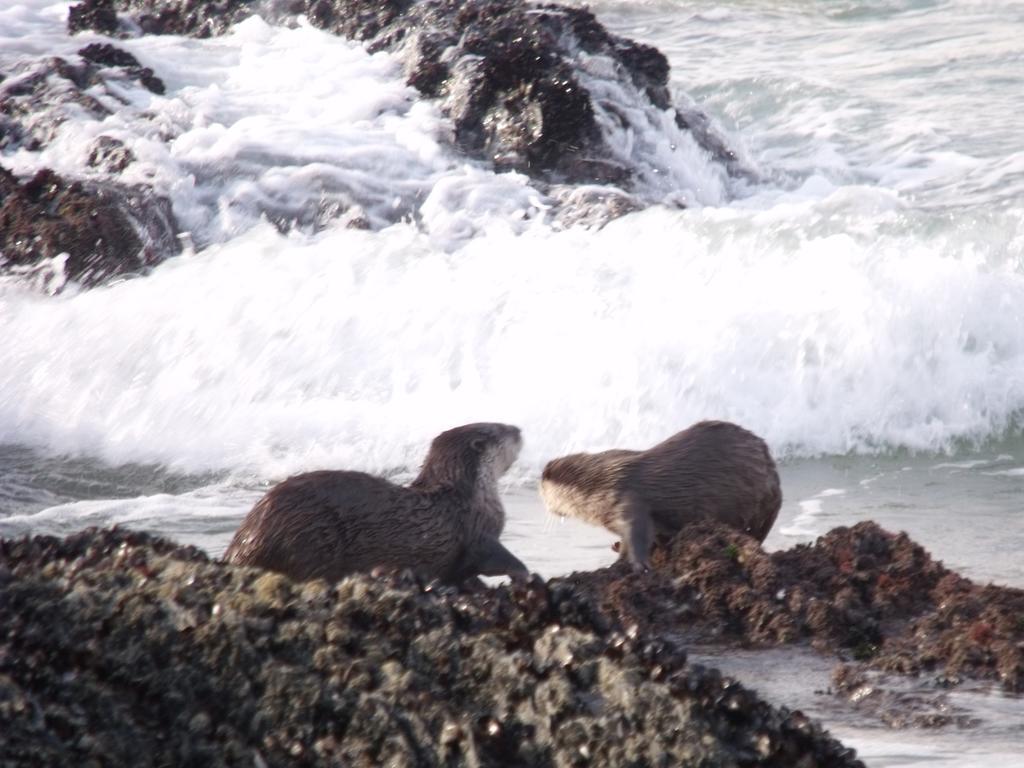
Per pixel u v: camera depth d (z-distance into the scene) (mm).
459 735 7383
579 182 31484
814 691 11352
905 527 16781
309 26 37969
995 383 21453
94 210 26938
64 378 23156
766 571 13219
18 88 32656
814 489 18797
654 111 34281
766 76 43188
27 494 19359
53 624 7988
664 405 21328
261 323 23781
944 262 22891
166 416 22109
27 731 7234
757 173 35688
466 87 32750
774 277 23359
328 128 32125
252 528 12805
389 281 24500
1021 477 19000
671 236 25172
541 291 23766
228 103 33375
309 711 7625
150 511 18281
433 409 21750
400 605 8289
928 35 48188
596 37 35062
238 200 29359
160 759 7406
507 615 8367
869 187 31062
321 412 21891
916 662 11703
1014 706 10828
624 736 7414
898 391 21516
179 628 7980
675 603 13219
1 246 27016
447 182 30094
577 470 15297
